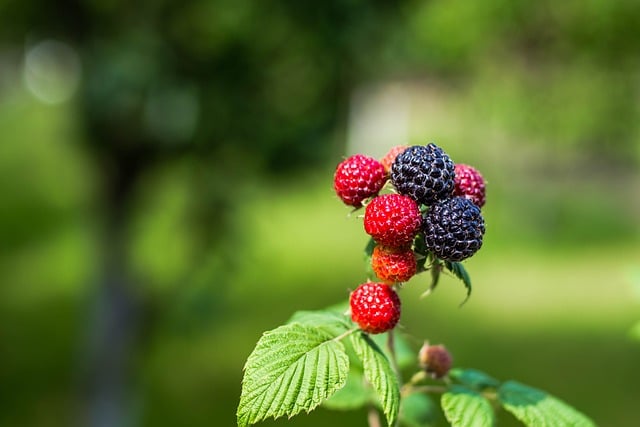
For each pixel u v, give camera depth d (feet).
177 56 17.54
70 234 63.36
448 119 79.97
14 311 48.62
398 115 88.63
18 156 79.66
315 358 5.93
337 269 57.26
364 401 7.85
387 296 6.18
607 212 71.05
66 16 18.76
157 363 39.42
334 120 19.02
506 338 44.19
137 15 18.07
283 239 62.64
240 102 17.88
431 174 6.01
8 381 38.91
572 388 37.22
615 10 43.29
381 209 5.92
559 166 66.85
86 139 20.11
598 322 47.03
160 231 39.86
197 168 19.39
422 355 7.07
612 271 57.67
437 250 5.98
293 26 17.34
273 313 46.68
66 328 46.21
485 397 7.13
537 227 66.90
